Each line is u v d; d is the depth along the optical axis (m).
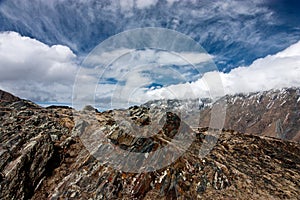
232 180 14.10
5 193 12.02
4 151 13.73
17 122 17.56
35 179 13.32
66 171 14.19
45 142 14.84
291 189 13.73
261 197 12.93
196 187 13.29
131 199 12.50
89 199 12.41
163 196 12.66
